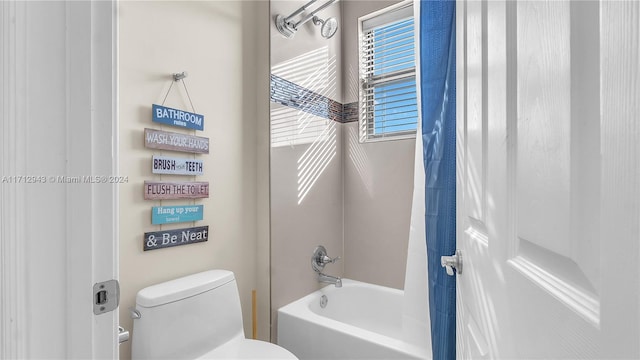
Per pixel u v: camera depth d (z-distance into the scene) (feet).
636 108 0.76
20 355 1.24
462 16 2.62
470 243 2.35
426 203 4.14
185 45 4.73
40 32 1.28
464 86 2.55
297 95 6.36
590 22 0.95
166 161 4.41
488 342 1.92
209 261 5.00
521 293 1.44
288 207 6.10
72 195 1.36
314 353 5.24
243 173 5.59
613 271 0.85
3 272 1.24
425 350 4.42
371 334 4.86
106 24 1.48
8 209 1.24
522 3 1.42
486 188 1.95
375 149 7.25
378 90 7.44
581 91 1.00
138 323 3.79
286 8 6.08
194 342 4.08
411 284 4.68
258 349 4.33
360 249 7.45
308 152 6.64
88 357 1.40
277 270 5.83
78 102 1.37
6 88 1.23
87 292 1.40
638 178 0.76
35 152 1.27
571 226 1.05
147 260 4.23
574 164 1.03
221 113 5.23
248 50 5.73
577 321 1.01
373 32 7.52
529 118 1.36
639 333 0.76
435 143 4.02
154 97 4.33
